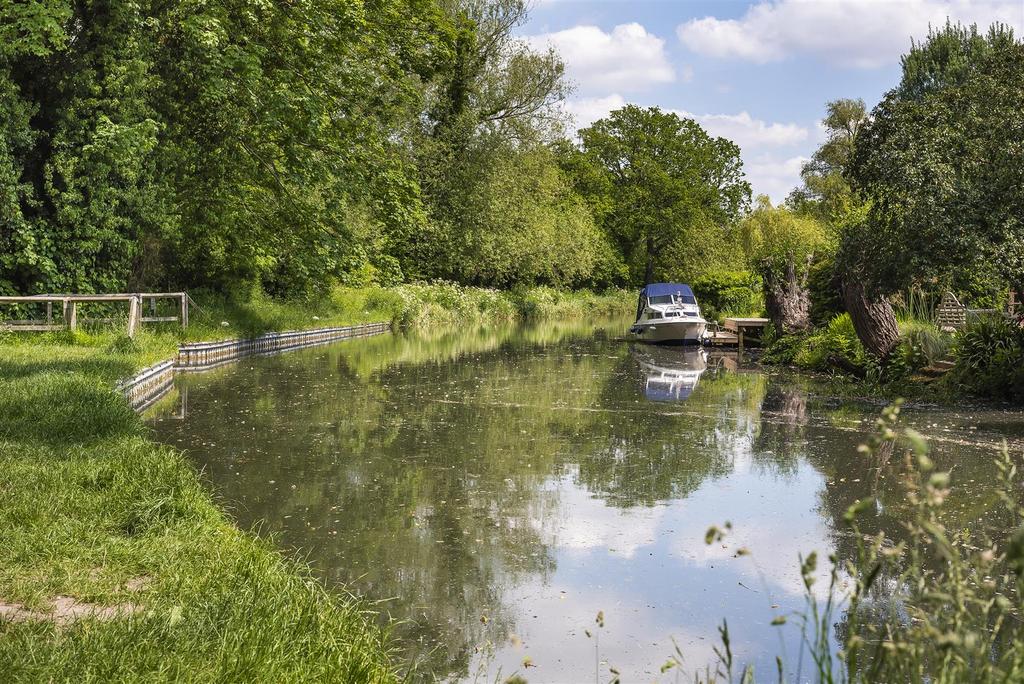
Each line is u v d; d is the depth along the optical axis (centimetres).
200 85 1975
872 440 228
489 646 500
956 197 1359
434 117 3972
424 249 4125
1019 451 978
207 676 367
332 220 2270
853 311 1706
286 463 960
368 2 2212
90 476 680
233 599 461
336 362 2100
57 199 1873
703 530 725
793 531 717
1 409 895
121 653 377
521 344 2794
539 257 4628
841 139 5947
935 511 224
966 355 1458
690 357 2348
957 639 216
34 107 1820
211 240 2325
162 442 1059
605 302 5784
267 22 2005
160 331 1983
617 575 618
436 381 1739
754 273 3741
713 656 486
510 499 827
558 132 4141
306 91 2011
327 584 592
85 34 1909
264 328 2494
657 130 6669
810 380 1784
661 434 1160
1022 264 1308
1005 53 1497
